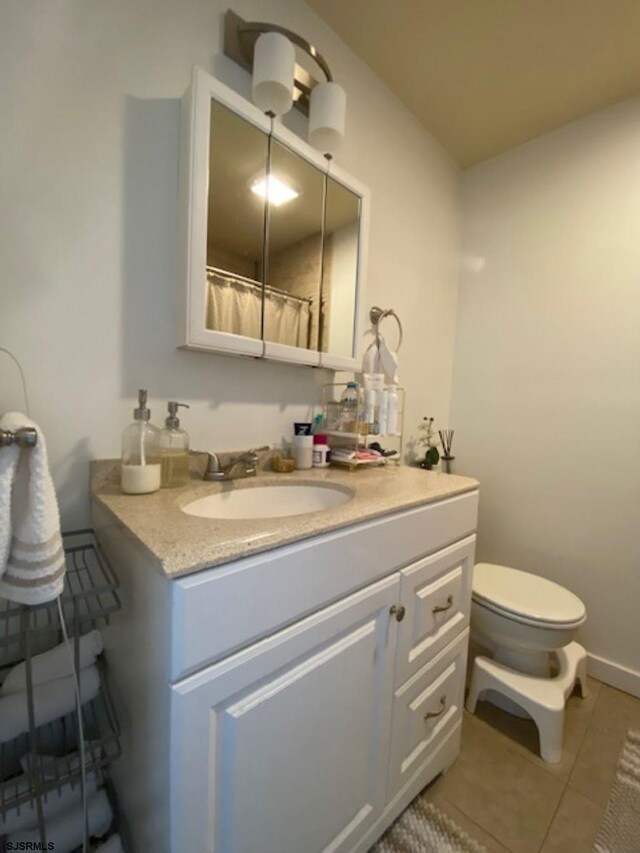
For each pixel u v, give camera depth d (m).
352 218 1.24
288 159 1.06
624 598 1.45
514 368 1.73
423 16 1.15
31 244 0.74
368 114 1.36
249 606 0.55
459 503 1.02
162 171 0.89
